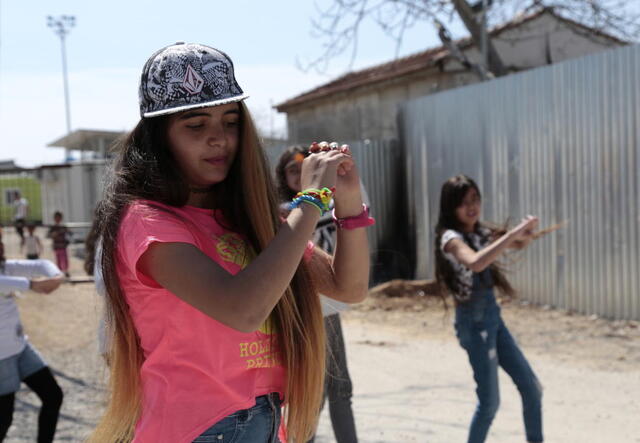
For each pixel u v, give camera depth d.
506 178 10.25
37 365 3.96
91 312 9.48
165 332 1.71
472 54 15.08
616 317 8.58
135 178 1.77
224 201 1.94
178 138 1.79
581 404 5.35
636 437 4.57
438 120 11.70
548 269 9.52
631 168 8.31
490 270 3.87
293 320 1.91
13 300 3.87
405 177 12.73
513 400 5.46
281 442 2.03
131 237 1.66
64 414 5.08
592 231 8.88
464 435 4.69
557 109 9.34
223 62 1.80
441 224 4.03
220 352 1.73
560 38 16.00
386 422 5.02
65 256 13.16
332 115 18.47
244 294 1.52
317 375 2.00
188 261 1.59
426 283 10.92
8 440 4.66
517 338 7.86
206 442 1.71
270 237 1.95
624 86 8.34
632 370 6.34
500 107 10.32
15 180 19.34
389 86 17.14
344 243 2.03
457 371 6.55
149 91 1.77
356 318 9.46
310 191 1.71
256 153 1.93
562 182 9.29
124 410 1.87
